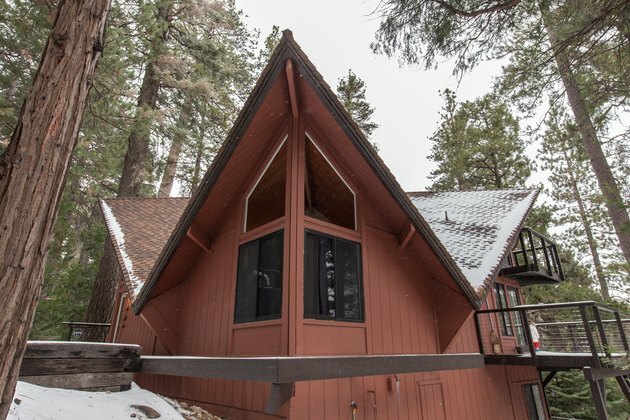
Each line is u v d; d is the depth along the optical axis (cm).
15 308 198
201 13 1484
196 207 648
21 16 1016
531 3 717
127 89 1232
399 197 641
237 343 616
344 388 585
